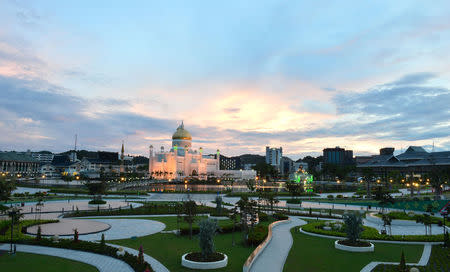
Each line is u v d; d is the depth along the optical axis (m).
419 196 130.00
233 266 36.88
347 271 35.88
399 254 43.72
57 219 66.00
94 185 93.31
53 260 38.00
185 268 35.97
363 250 44.62
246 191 153.12
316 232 55.69
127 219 71.56
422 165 184.88
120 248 40.69
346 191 164.00
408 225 69.81
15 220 49.41
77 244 43.50
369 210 94.69
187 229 54.09
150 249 44.25
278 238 53.31
